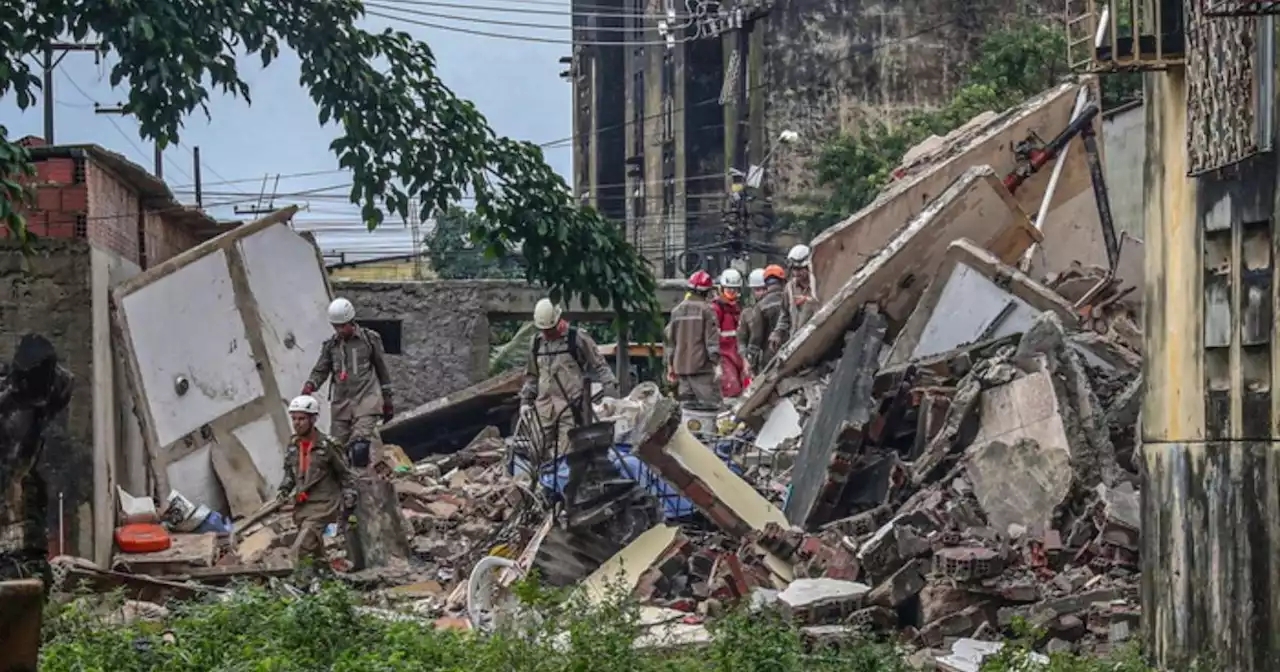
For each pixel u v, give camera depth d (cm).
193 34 1969
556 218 2161
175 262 1964
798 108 5056
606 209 6150
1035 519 1401
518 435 1919
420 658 1006
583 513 1436
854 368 1634
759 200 4950
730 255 4784
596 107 6188
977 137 2553
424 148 2102
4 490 1157
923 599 1254
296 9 2025
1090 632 1218
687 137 5503
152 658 1002
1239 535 1048
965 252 1933
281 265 2152
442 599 1452
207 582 1517
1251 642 1030
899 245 2067
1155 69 1157
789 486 1708
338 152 2083
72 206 1741
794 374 2080
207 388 1981
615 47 6166
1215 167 1074
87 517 1656
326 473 1529
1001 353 1566
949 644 1221
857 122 5062
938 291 1944
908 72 5088
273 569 1520
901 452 1661
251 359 2053
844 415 1568
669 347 2289
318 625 1066
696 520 1606
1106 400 1558
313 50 2028
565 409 1648
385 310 3409
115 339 1841
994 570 1248
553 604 1109
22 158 1570
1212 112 1080
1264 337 1027
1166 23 1148
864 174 4456
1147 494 1189
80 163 1752
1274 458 1011
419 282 3422
